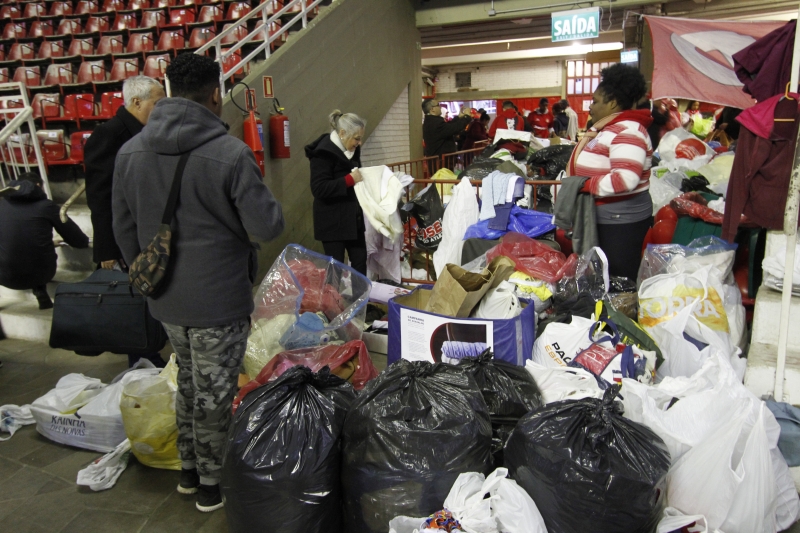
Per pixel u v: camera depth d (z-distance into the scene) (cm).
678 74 587
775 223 250
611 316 260
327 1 647
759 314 261
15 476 245
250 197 185
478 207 396
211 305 193
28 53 726
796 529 197
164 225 186
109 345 284
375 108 673
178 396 218
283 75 476
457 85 1798
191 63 186
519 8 764
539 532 161
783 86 268
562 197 301
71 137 501
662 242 355
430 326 253
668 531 168
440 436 172
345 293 311
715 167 417
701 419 194
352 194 385
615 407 181
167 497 229
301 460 175
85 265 428
